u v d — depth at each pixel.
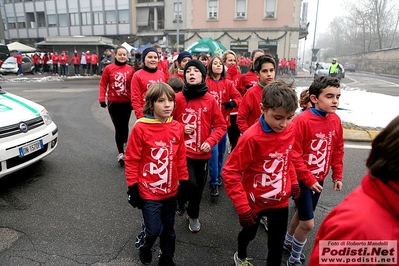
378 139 0.97
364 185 1.02
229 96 3.93
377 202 0.95
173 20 31.14
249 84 4.54
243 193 2.04
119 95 4.60
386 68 36.69
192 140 2.98
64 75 24.02
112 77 4.53
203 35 30.06
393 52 34.97
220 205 3.58
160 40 32.12
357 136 5.85
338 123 2.41
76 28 35.94
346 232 0.98
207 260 2.59
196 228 3.01
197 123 2.96
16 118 3.77
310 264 1.13
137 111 4.02
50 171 4.45
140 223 3.14
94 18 34.69
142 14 33.06
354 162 4.74
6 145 3.52
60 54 25.86
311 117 2.31
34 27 38.41
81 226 3.07
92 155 5.16
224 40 29.66
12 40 40.19
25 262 2.53
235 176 2.04
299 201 2.33
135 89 4.08
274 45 28.78
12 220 3.17
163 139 2.32
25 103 4.27
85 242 2.81
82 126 7.29
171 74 5.23
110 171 4.47
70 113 8.98
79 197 3.68
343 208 1.03
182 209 3.35
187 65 2.94
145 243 2.35
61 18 36.50
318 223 3.17
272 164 2.05
